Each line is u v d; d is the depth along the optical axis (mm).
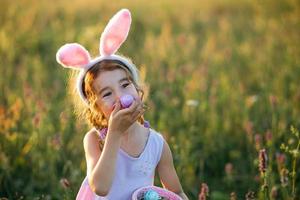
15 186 4137
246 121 4984
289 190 3875
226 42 8414
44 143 4531
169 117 5324
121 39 2771
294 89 5910
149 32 9148
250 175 4445
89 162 2684
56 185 4133
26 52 8125
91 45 7613
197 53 7793
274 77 6359
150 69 6695
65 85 6262
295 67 6727
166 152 2838
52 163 4234
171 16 10781
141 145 2744
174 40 8469
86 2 11453
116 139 2512
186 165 4348
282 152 4426
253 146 4566
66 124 4746
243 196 4266
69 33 8523
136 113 2516
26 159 4438
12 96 5508
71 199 3514
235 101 5578
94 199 2695
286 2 10773
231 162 4824
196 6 11852
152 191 2564
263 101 5582
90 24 9477
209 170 4770
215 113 5242
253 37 8805
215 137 5000
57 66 7184
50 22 9680
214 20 10312
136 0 12672
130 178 2693
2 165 4180
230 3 11930
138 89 2822
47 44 8383
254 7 11164
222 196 4227
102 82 2629
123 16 2748
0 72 6480
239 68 7055
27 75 6629
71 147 4547
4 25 8727
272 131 4605
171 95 5828
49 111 5090
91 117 2768
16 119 4602
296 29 8773
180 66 6906
